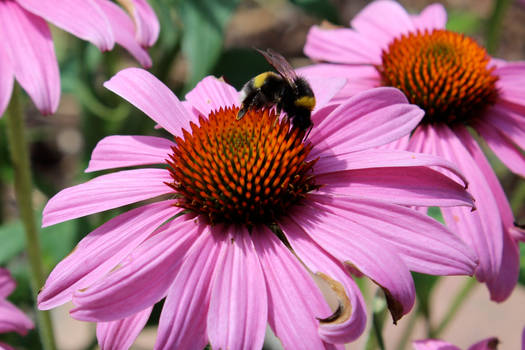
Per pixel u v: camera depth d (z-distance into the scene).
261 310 0.29
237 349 0.28
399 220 0.30
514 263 0.33
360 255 0.29
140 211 0.30
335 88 0.33
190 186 0.30
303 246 0.30
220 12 0.38
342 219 0.30
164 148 0.32
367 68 0.37
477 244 0.32
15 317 0.34
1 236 0.40
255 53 0.43
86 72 0.44
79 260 0.29
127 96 0.31
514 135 0.35
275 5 0.72
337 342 0.28
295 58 0.68
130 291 0.29
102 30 0.33
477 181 0.34
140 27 0.34
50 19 0.33
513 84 0.36
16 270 0.41
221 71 0.42
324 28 0.39
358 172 0.31
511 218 0.33
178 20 0.40
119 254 0.29
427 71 0.35
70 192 0.30
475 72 0.35
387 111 0.31
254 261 0.29
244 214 0.30
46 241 0.42
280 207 0.30
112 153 0.32
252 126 0.31
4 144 0.42
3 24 0.33
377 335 0.33
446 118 0.35
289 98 0.31
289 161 0.30
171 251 0.29
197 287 0.29
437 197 0.30
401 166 0.30
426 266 0.29
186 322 0.28
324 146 0.31
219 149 0.30
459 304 0.39
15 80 0.34
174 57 0.42
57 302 0.29
